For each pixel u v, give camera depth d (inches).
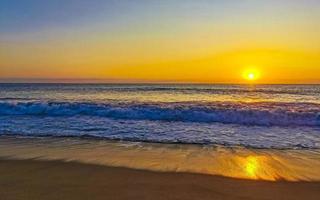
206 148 348.2
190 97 1504.7
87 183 221.6
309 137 414.9
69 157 303.1
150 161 289.7
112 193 201.6
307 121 514.9
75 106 633.6
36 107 637.9
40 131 453.7
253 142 382.3
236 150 338.6
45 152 325.4
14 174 242.5
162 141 386.0
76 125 504.7
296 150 339.9
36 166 267.9
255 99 1359.5
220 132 448.1
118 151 331.9
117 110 599.2
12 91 2559.1
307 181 234.4
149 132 446.9
